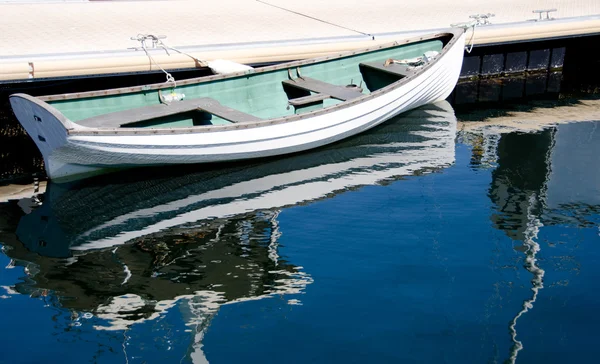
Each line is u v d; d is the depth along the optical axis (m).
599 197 12.19
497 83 20.67
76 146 11.73
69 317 8.66
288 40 17.23
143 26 18.33
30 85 14.72
